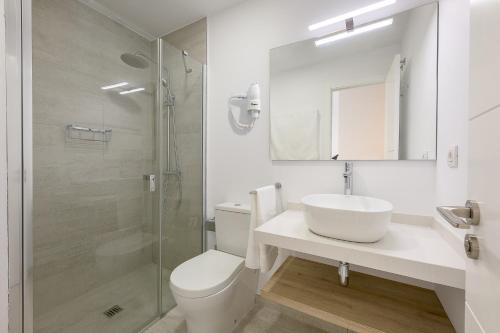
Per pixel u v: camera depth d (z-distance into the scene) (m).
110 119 1.71
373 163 1.31
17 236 0.96
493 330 0.38
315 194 1.39
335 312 0.96
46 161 1.38
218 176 1.92
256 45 1.70
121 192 1.78
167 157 1.84
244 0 1.75
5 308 0.60
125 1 1.76
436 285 1.08
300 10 1.52
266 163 1.68
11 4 0.89
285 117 1.57
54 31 1.41
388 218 0.89
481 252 0.43
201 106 1.93
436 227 1.09
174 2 1.77
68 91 1.48
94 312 1.52
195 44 2.01
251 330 1.41
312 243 0.96
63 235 1.46
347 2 1.37
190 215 1.96
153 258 1.76
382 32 1.28
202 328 1.25
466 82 0.83
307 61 1.50
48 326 1.36
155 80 1.79
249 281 1.57
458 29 0.90
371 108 1.32
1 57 0.58
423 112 1.17
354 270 1.30
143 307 1.61
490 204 0.39
